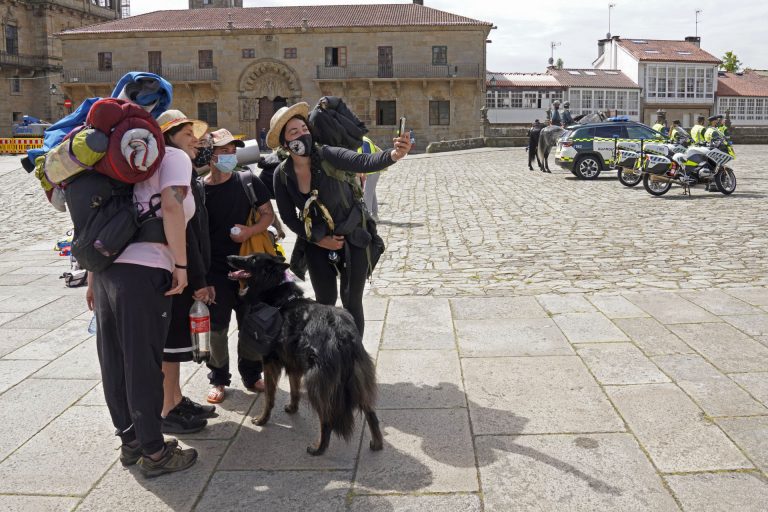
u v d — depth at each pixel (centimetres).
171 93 375
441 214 1352
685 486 322
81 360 531
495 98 5631
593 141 1925
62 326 626
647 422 391
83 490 338
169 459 351
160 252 334
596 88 5728
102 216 315
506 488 327
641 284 732
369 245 435
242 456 370
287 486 337
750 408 405
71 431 405
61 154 312
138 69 4856
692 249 923
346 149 399
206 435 398
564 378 463
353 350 346
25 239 1229
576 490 322
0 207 1680
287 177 413
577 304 651
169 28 4856
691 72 5891
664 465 343
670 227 1105
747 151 2989
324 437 364
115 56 4866
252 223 437
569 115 2609
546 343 538
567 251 936
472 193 1700
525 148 3647
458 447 370
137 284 327
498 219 1257
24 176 2411
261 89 4862
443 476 340
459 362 503
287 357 366
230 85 4850
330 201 411
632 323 583
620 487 324
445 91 4847
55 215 1539
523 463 350
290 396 429
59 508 321
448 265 873
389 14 5034
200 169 429
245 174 438
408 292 729
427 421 404
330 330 346
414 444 376
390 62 4772
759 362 480
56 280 833
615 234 1056
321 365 337
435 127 4881
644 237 1022
